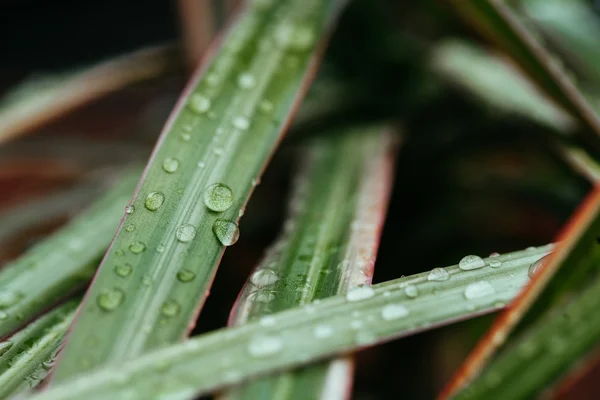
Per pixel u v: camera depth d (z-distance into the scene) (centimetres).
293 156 42
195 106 30
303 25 33
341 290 29
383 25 42
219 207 29
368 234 31
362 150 36
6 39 76
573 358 29
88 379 27
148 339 27
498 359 29
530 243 43
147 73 42
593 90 38
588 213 29
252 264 41
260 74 32
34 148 49
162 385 27
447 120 42
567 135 34
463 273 29
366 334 28
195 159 30
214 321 38
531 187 41
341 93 41
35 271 31
